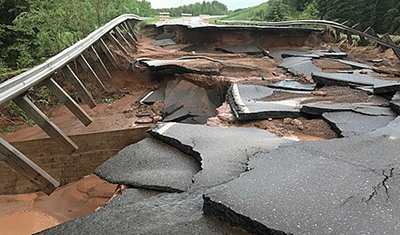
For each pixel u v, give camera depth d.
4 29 13.97
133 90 14.21
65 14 14.70
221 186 2.82
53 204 8.22
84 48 8.51
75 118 11.12
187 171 3.84
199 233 2.40
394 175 2.92
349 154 3.47
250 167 3.31
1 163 8.46
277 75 11.64
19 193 8.82
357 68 11.96
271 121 5.93
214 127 5.26
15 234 6.98
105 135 9.36
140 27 27.00
